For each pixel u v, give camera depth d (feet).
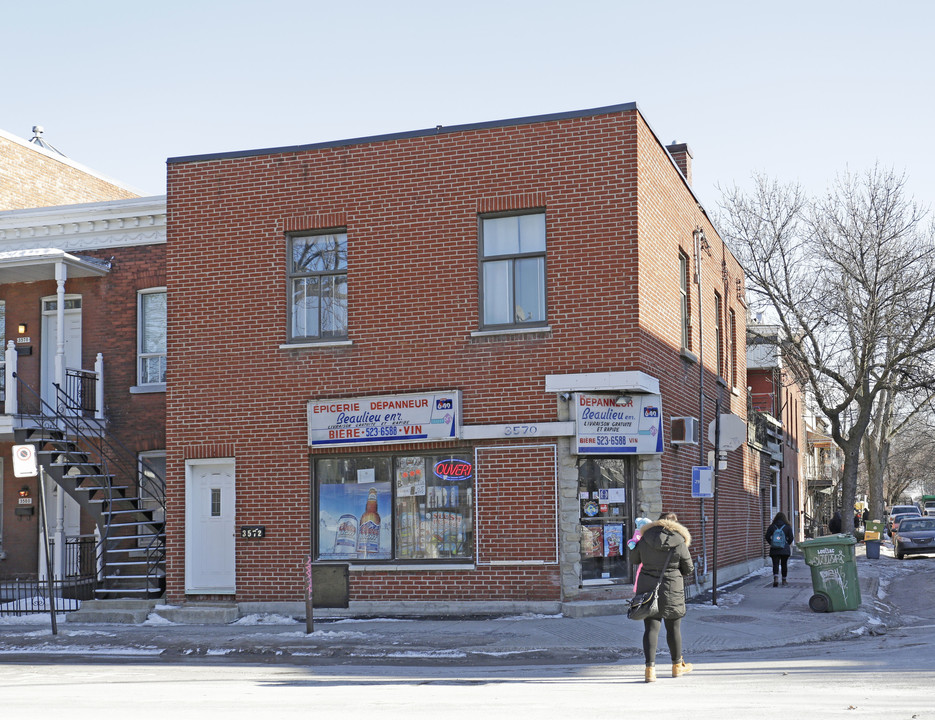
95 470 70.79
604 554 57.67
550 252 57.88
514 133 58.85
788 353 126.72
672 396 64.18
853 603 57.26
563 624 52.54
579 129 57.93
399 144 60.70
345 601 53.98
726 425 62.28
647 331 58.03
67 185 96.22
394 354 59.77
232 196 63.57
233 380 62.64
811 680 35.91
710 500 74.33
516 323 58.54
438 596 57.98
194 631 55.16
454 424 57.93
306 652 49.44
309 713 29.91
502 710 29.84
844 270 121.19
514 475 57.21
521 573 56.70
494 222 59.57
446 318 59.11
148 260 75.77
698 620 53.83
